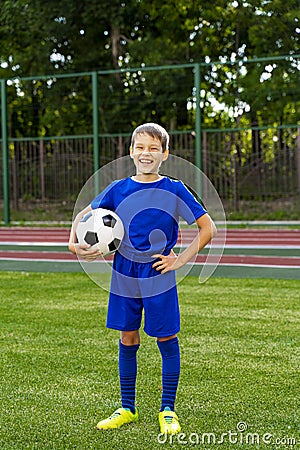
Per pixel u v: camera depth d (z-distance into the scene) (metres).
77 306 7.29
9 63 28.38
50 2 25.77
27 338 5.78
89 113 26.52
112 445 3.38
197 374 4.62
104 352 5.28
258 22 25.78
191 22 26.92
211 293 8.05
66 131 27.16
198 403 4.02
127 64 26.11
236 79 24.83
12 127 27.48
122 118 25.64
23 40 27.64
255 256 11.87
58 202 21.48
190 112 26.55
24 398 4.16
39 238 16.59
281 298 7.64
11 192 22.52
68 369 4.80
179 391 4.25
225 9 26.39
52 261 11.70
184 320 6.45
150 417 3.81
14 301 7.63
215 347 5.39
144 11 26.62
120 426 3.65
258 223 19.20
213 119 27.20
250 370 4.72
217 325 6.21
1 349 5.39
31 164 22.58
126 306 3.68
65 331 6.06
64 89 26.48
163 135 3.71
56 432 3.57
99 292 8.26
